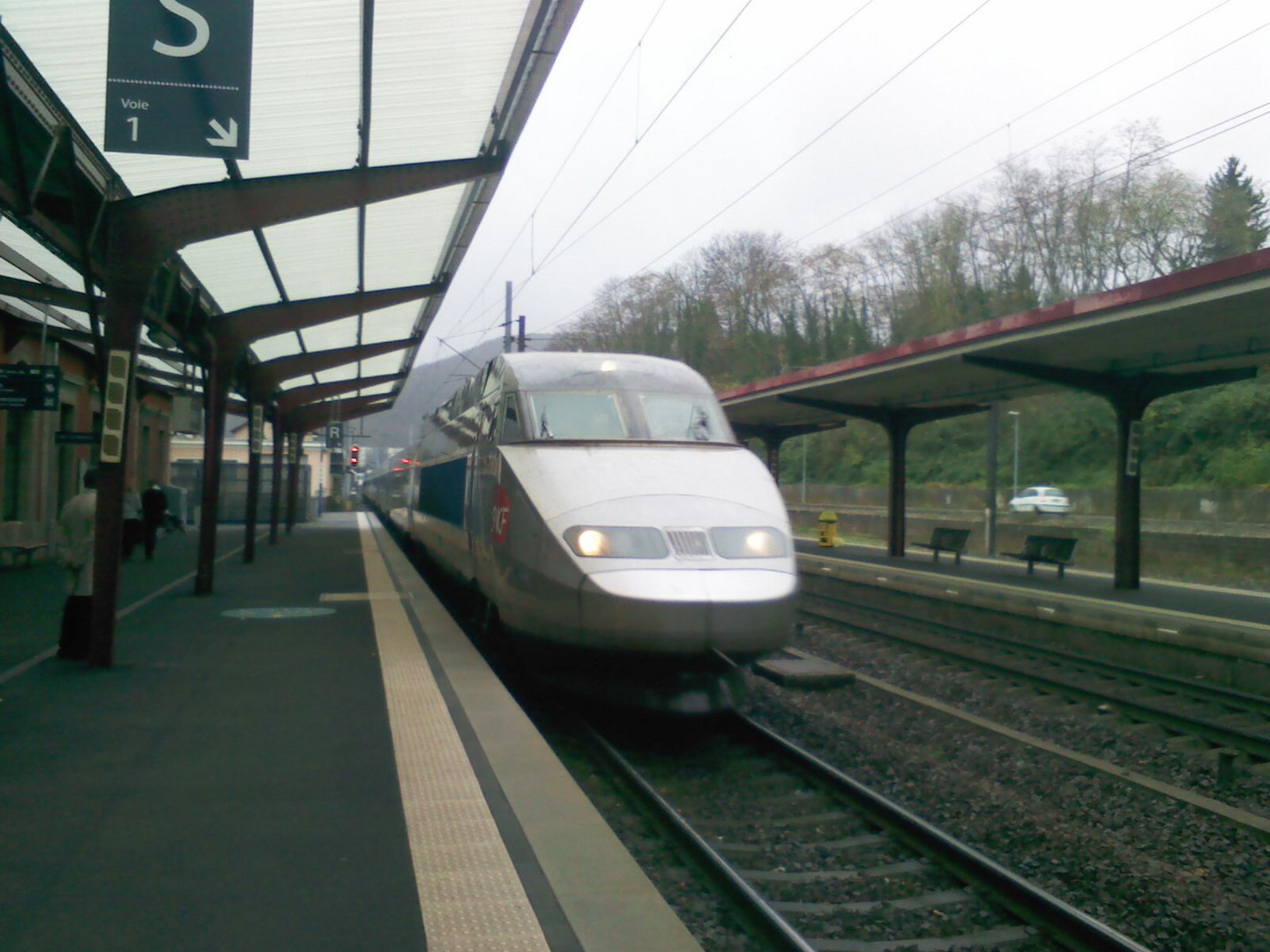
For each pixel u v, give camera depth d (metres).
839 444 59.09
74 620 8.99
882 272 62.41
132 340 8.55
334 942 3.67
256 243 12.30
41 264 14.48
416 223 12.70
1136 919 5.15
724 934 4.64
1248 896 5.46
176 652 9.43
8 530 17.55
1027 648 12.55
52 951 3.58
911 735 8.77
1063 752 7.95
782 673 9.61
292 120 9.29
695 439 9.23
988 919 5.01
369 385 26.70
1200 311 11.69
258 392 19.38
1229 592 16.30
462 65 8.47
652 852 5.67
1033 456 49.03
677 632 7.29
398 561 20.38
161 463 30.00
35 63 7.37
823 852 5.86
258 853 4.52
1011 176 53.69
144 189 10.39
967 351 15.38
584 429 9.12
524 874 4.30
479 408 11.13
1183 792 6.97
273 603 13.17
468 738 6.43
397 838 4.71
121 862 4.40
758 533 7.98
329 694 7.68
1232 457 38.81
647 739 8.20
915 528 38.53
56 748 6.16
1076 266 51.72
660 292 59.56
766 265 62.75
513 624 8.28
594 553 7.61
